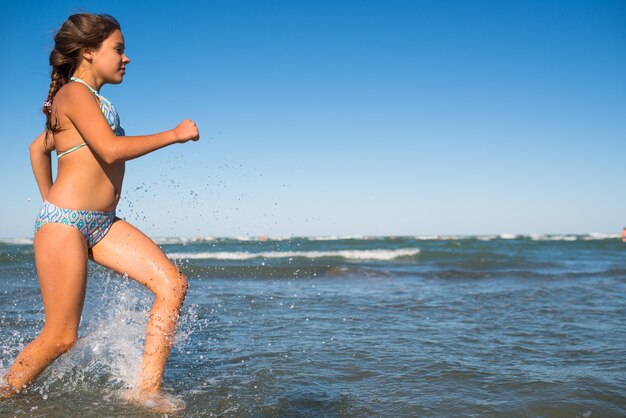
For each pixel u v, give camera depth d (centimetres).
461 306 614
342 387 297
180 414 250
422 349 388
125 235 277
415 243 3325
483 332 456
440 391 290
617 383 304
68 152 260
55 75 272
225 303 615
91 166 261
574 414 257
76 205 257
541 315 552
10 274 927
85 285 264
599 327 484
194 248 1708
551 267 1344
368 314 547
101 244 275
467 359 359
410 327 477
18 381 263
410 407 265
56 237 254
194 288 787
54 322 259
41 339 262
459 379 312
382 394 285
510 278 1007
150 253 276
